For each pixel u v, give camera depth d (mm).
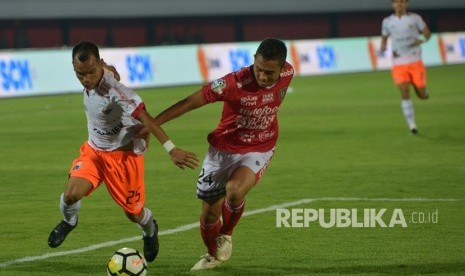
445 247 11180
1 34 57219
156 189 16328
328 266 10258
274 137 10242
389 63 54312
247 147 10047
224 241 10117
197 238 12070
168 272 10086
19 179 17734
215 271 10086
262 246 11445
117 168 10008
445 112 29734
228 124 9984
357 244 11469
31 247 11531
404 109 23938
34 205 14859
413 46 23688
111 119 9797
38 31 59312
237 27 66438
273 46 9359
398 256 10711
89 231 12570
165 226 12922
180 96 37406
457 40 57938
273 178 17250
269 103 9844
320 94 38656
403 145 21828
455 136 23359
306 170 18203
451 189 15617
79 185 9820
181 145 22641
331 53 51000
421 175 17234
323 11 67125
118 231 12547
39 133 26047
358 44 52625
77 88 39031
